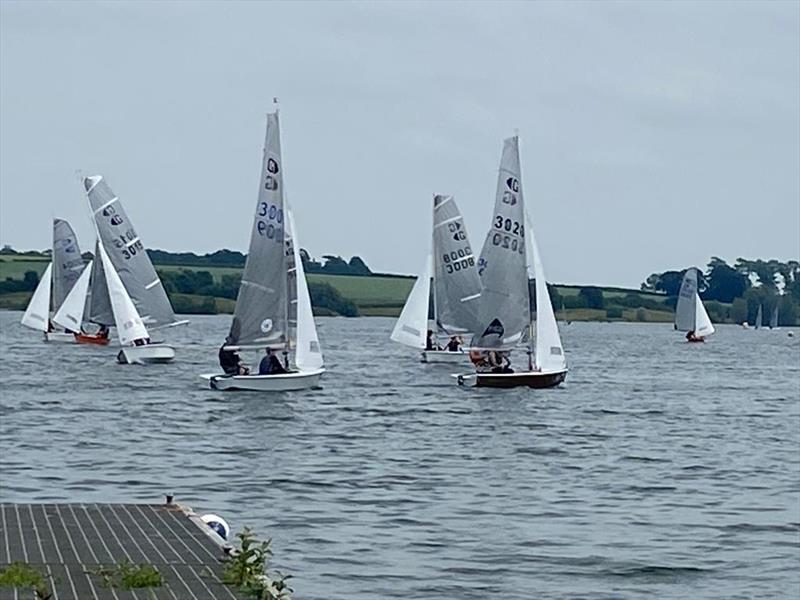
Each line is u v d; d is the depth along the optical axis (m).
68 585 17.47
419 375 82.31
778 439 50.16
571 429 52.09
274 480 35.81
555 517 30.72
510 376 68.44
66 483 34.47
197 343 124.38
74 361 89.75
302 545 26.52
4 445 43.03
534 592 23.14
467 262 92.38
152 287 95.12
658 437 50.06
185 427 49.62
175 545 20.28
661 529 29.38
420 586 23.27
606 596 23.09
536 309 69.06
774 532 29.30
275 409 56.97
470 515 30.70
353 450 43.53
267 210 63.62
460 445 45.69
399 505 31.94
